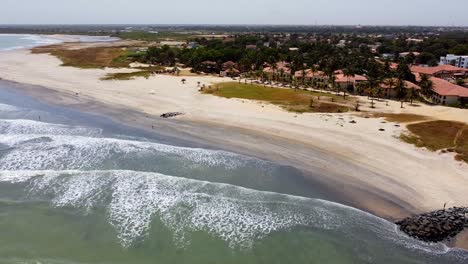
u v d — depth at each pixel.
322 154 44.78
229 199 32.97
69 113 61.66
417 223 30.05
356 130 53.72
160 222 29.47
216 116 60.53
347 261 26.19
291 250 27.08
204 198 32.84
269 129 53.97
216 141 48.91
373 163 42.25
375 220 31.03
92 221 29.19
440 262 26.27
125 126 54.97
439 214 31.58
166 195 33.00
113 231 28.19
